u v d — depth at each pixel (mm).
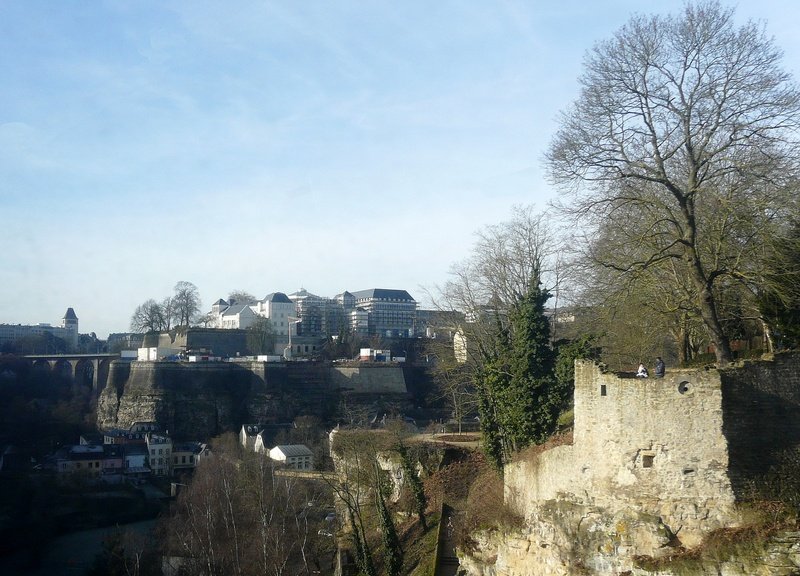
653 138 36500
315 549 66875
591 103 38094
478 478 55062
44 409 176500
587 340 42906
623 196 38000
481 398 50000
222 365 175125
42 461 139750
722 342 34531
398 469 61469
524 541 35781
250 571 65125
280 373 173500
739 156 37750
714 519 27953
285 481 84875
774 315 37219
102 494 121312
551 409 43125
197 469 113500
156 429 157375
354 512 65438
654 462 29172
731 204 36812
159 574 76125
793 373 29266
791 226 37969
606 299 44969
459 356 83000
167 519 92812
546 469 34875
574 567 31031
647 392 29469
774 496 27891
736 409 28453
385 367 177250
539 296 45688
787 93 35062
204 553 68562
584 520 31094
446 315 75062
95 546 98688
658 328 44594
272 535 67312
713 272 35312
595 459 30969
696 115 36156
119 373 176000
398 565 49125
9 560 93125
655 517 28797
